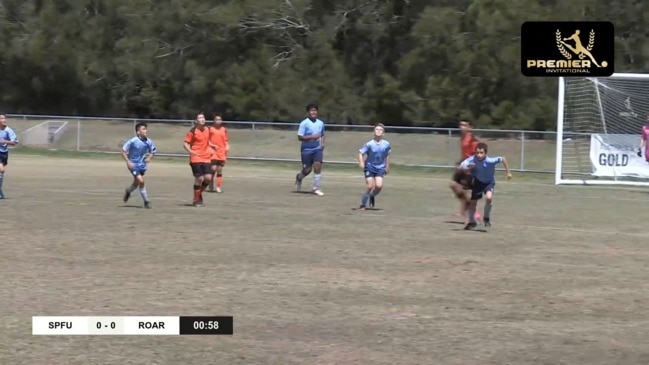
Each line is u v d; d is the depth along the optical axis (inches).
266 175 3503.9
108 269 1338.6
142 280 1261.1
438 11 4547.2
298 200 2461.9
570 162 3432.6
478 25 4375.0
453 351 924.6
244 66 4980.3
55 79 5516.7
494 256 1523.1
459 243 1669.5
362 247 1595.7
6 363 868.6
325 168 3973.9
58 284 1224.8
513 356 909.8
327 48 5000.0
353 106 4923.7
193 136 2223.2
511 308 1126.4
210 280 1267.2
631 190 3051.2
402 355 909.2
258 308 1105.4
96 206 2185.0
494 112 4303.6
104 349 924.6
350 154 4111.7
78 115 5629.9
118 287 1210.0
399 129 4060.0
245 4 4958.2
